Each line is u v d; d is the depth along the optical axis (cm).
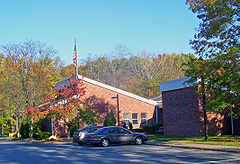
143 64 5953
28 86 3369
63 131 3128
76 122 2911
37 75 3394
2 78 3566
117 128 1992
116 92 3312
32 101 3466
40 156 1422
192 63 1861
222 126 2434
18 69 3328
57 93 2788
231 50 1673
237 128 2427
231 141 1883
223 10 1711
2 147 2091
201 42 1800
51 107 2811
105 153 1516
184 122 2469
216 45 1762
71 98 2770
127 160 1220
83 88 2831
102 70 6762
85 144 2197
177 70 5634
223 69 1762
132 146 1914
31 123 3238
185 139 2177
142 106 3478
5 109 3844
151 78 5841
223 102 1822
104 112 3203
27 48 3425
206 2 1784
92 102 3139
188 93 2441
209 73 1770
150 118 3512
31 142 2789
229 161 1138
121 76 6494
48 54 3731
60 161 1226
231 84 1788
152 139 2325
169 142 2034
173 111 2608
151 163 1122
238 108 1898
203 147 1638
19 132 3641
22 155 1483
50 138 2772
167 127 2672
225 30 1723
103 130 1955
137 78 5975
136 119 3425
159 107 3556
